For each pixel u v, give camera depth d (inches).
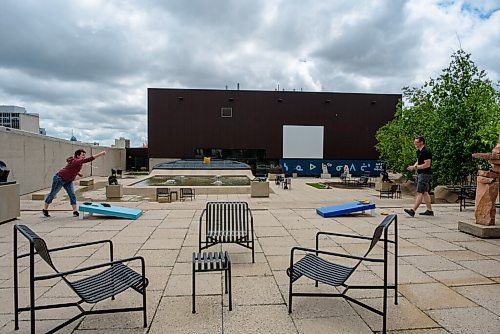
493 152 230.5
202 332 106.3
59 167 760.3
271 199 509.4
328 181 961.5
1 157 511.8
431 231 245.4
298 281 148.8
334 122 1251.8
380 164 1258.6
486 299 130.9
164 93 1200.8
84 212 309.3
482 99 482.3
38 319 114.9
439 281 149.3
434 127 519.8
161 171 927.0
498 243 212.2
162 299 130.6
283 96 1234.0
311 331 107.2
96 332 106.1
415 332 106.8
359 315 117.8
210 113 1214.9
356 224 273.4
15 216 287.3
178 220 288.0
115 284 113.4
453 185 520.1
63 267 167.5
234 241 177.8
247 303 127.2
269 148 1235.2
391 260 179.6
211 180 808.9
